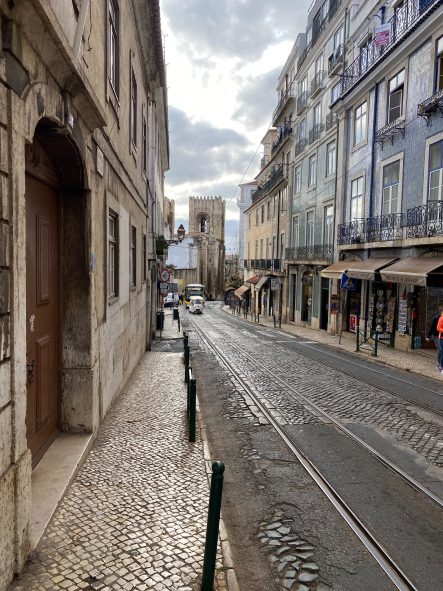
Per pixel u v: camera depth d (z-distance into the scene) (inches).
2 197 100.2
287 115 1209.4
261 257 1578.5
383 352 579.2
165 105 781.9
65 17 151.8
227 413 294.8
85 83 158.1
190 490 170.6
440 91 488.7
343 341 711.7
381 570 132.6
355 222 731.4
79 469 177.0
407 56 577.3
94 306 210.8
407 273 493.4
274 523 158.2
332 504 171.9
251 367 462.9
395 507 169.8
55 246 193.5
